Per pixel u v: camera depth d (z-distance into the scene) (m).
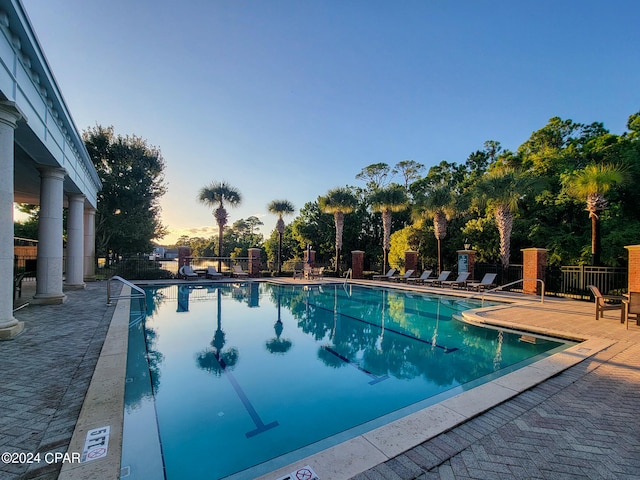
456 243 20.81
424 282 17.58
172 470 2.66
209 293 14.41
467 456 2.43
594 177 11.92
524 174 16.17
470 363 5.62
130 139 23.50
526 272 13.68
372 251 29.89
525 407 3.30
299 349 6.36
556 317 8.33
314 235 31.05
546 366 4.50
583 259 14.58
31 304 8.96
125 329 6.35
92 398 3.32
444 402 3.35
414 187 32.19
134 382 4.58
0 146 5.33
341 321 9.11
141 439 2.94
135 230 22.89
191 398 4.08
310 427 3.43
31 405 3.17
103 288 13.42
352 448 2.52
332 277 22.88
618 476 2.20
